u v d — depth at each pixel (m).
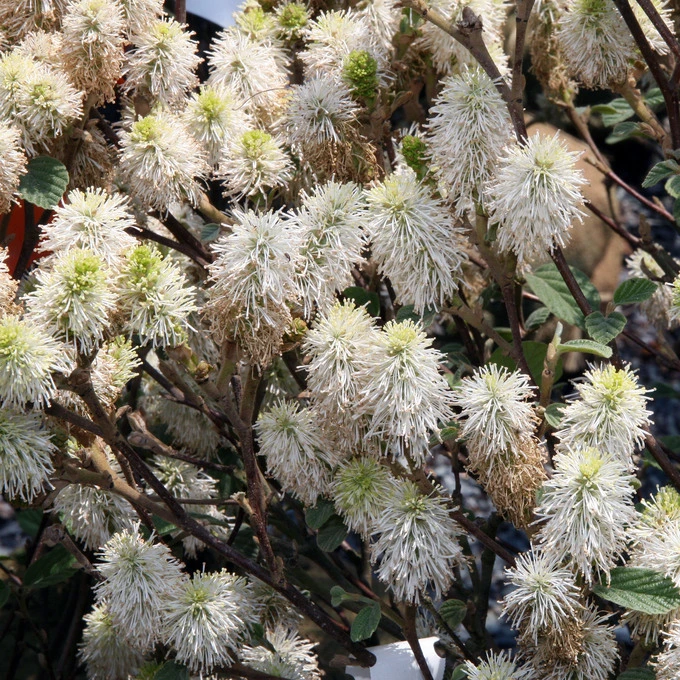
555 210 0.42
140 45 0.48
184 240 0.52
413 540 0.44
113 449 0.46
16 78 0.45
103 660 0.53
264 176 0.47
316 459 0.46
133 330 0.42
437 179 0.45
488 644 0.51
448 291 0.45
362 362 0.43
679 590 0.41
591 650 0.43
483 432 0.42
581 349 0.44
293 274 0.42
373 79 0.48
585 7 0.49
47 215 0.52
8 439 0.41
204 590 0.46
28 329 0.40
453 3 0.50
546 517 0.42
